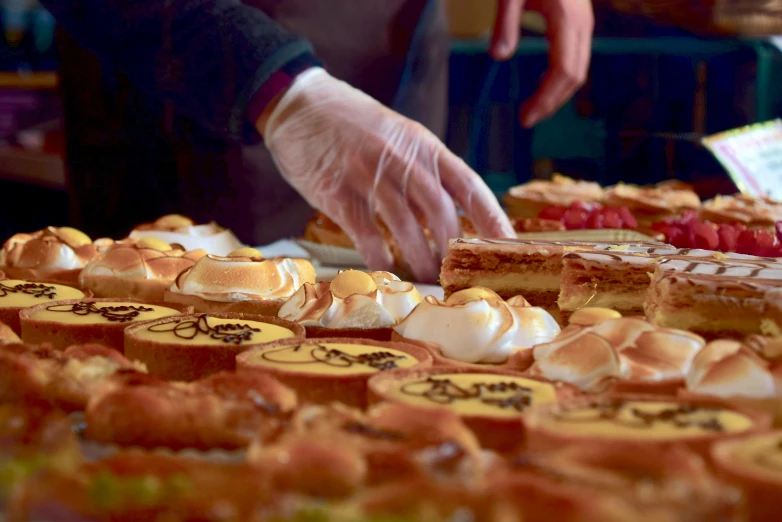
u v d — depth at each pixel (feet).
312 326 2.31
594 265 2.57
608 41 4.66
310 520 1.49
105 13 3.31
